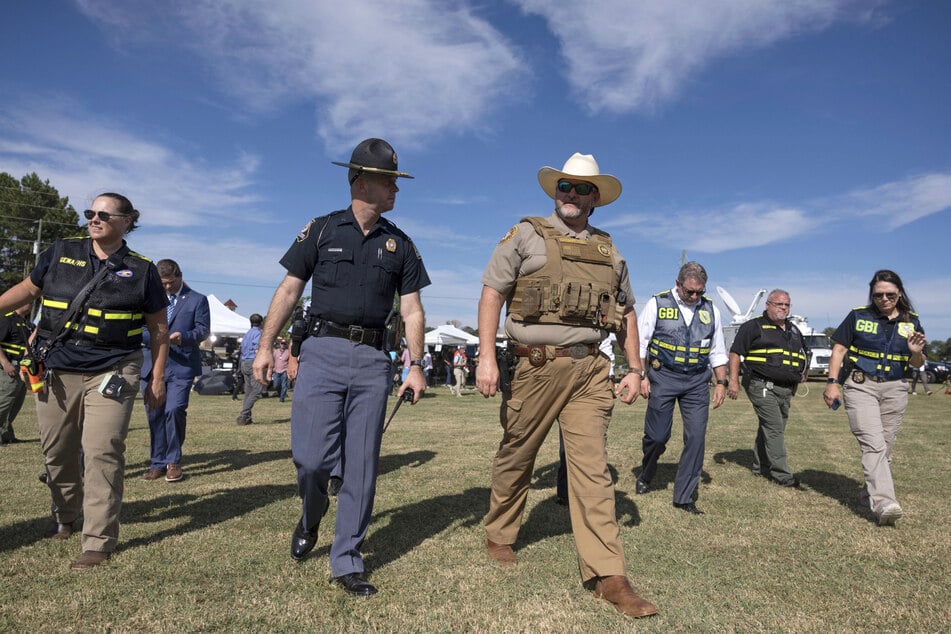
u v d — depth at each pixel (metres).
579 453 2.91
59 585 2.66
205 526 3.63
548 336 2.99
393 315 2.95
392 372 3.04
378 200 2.93
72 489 3.32
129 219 3.23
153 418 5.00
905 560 3.29
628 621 2.46
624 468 6.09
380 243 2.94
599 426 2.95
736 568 3.14
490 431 8.84
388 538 3.51
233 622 2.33
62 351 3.07
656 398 4.70
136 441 7.00
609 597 2.63
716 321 4.69
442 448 7.05
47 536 3.35
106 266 3.14
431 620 2.40
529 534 3.67
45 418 3.13
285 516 3.86
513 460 3.14
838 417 11.87
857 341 4.33
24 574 2.78
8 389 6.47
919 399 17.56
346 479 2.81
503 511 3.21
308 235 2.93
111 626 2.26
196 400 14.55
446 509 4.20
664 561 3.24
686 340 4.57
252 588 2.67
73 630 2.22
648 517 4.16
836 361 4.42
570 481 2.93
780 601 2.70
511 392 3.08
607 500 2.82
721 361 4.70
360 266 2.88
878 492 4.00
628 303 3.21
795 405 15.02
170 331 4.99
